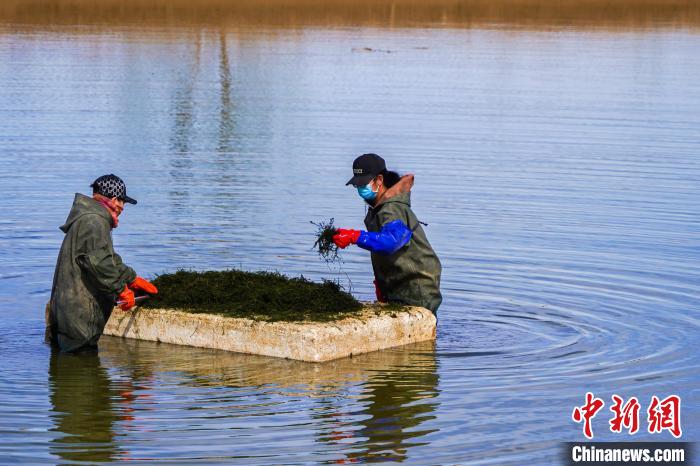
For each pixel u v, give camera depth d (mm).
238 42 54312
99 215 12695
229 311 13094
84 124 29359
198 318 13031
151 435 9961
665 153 26719
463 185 22406
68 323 12562
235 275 13992
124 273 12859
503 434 10102
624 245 17656
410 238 13469
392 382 11586
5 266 15922
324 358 12352
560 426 10328
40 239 17469
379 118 31766
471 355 12586
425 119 31812
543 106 35344
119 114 31344
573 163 25234
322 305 13148
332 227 13344
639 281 15594
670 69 47344
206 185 21812
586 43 58969
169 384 11523
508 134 29344
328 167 23984
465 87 40094
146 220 18703
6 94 34750
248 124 30125
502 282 15484
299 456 9500
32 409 10625
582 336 13219
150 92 36312
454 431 10172
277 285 13633
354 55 49906
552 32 65125
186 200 20375
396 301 13828
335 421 10406
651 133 29953
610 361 12266
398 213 13414
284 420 10391
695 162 25531
